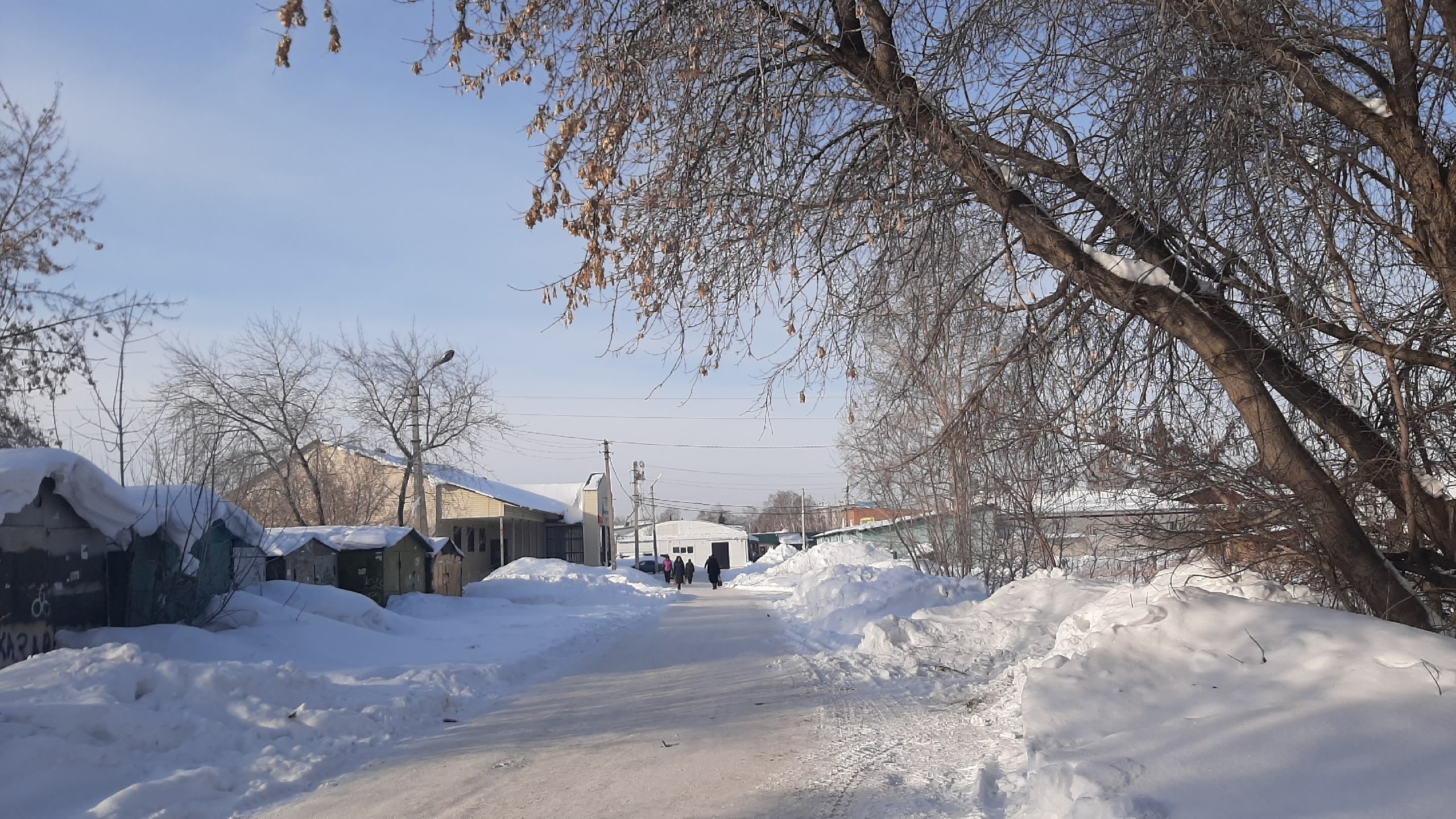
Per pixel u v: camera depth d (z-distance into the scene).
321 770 7.83
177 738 8.27
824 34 8.85
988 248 10.09
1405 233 7.73
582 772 7.47
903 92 8.35
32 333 19.28
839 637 17.70
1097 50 8.08
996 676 11.70
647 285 8.62
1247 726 5.82
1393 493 7.87
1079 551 18.25
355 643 15.46
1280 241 8.01
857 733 8.70
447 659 15.17
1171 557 8.68
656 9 8.34
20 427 20.05
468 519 47.56
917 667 12.62
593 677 13.51
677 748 8.26
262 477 32.62
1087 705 6.72
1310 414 8.14
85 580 12.69
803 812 6.11
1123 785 5.32
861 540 49.69
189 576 14.50
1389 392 8.21
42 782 6.84
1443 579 7.64
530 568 39.34
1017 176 8.53
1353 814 4.73
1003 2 7.78
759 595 37.44
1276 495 7.71
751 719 9.61
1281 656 6.73
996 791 6.27
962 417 10.06
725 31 8.26
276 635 14.52
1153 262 8.07
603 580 39.09
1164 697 6.66
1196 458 8.11
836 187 9.05
